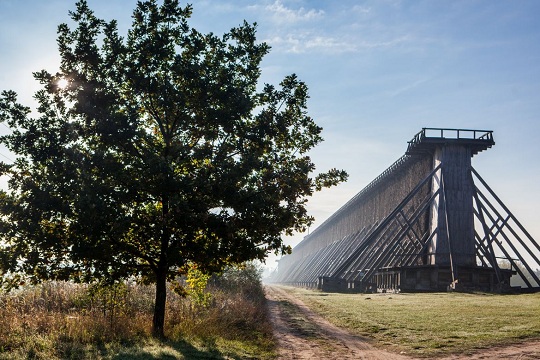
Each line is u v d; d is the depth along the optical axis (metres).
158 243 14.44
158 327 14.78
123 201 12.98
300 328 20.78
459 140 52.72
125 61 14.34
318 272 94.00
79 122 14.08
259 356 13.83
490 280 48.41
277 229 14.42
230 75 14.95
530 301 28.38
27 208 12.62
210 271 14.90
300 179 15.11
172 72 14.94
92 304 16.91
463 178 52.62
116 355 11.46
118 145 14.04
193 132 15.33
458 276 48.34
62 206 12.62
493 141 52.75
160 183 12.75
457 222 51.66
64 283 19.25
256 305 26.12
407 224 52.81
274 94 15.56
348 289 55.28
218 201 14.07
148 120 16.06
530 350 14.55
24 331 13.36
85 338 13.22
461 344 15.73
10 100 13.62
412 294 41.50
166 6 14.59
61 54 14.28
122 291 17.22
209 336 15.58
